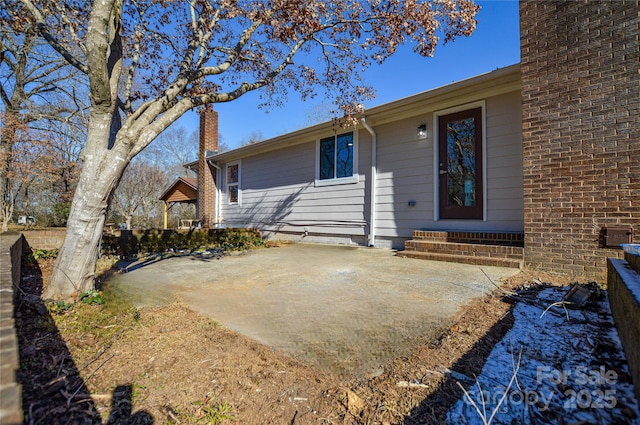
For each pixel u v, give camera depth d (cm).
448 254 502
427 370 167
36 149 1018
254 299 305
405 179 661
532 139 412
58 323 236
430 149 623
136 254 638
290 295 318
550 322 224
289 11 394
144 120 327
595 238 365
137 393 149
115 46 353
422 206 632
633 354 140
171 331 225
